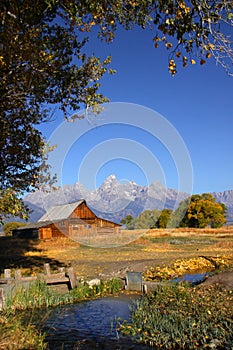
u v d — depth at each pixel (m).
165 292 8.52
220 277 9.49
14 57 7.68
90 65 8.79
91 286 10.30
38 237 38.84
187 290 8.54
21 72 8.07
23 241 35.97
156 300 7.98
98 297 9.69
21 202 8.77
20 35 7.31
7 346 4.80
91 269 15.22
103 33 7.07
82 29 7.30
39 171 10.27
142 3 5.45
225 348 5.00
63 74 8.59
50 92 8.92
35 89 8.37
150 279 11.72
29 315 7.79
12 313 7.76
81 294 9.59
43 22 7.79
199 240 33.72
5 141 9.84
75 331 6.60
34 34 7.47
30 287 9.21
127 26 6.16
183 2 4.68
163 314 6.73
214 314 6.17
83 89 8.88
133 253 22.97
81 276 12.05
